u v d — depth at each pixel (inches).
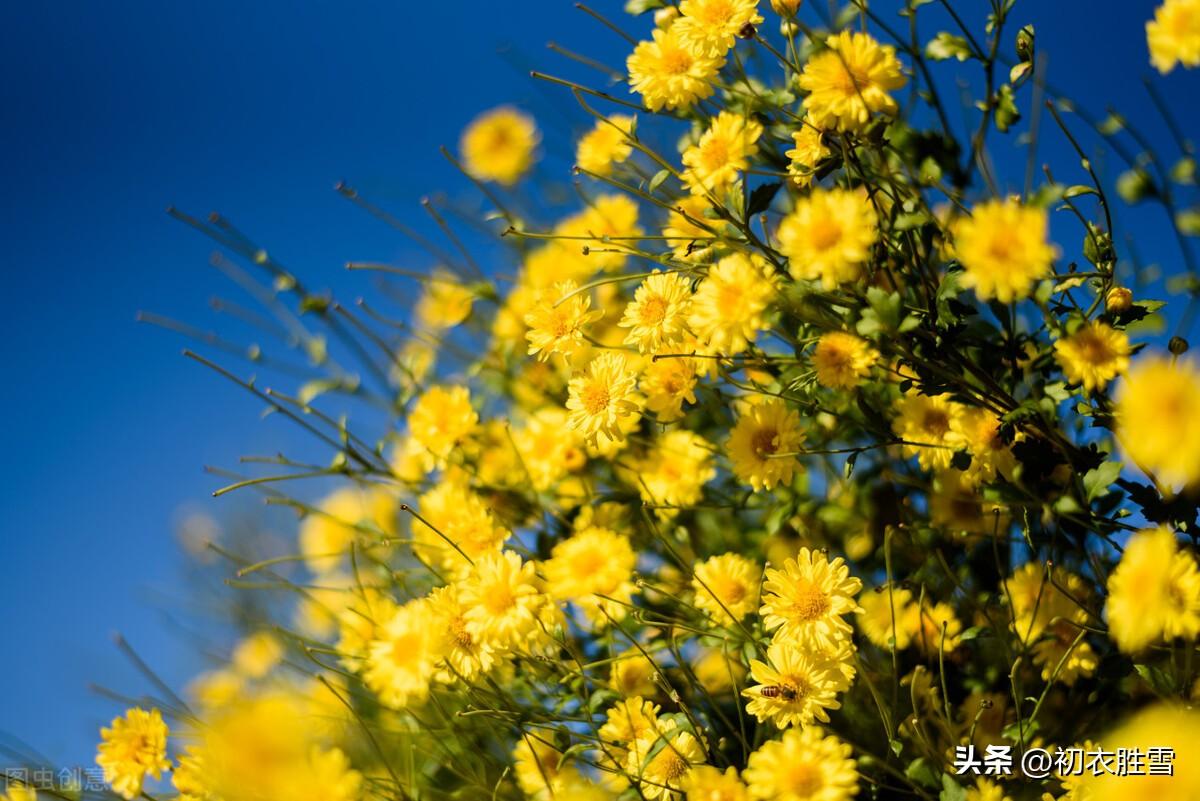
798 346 34.5
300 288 38.7
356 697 36.1
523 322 40.1
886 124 33.3
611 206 39.0
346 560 39.3
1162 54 32.4
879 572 36.6
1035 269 30.8
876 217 33.8
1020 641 34.0
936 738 34.6
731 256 34.2
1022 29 33.6
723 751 34.6
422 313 41.4
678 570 37.2
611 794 33.9
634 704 34.3
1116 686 34.5
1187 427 30.5
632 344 34.5
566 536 38.5
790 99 35.0
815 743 32.0
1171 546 31.9
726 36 34.1
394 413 39.3
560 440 38.4
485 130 40.3
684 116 36.5
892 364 34.9
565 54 37.0
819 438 37.2
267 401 37.7
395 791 34.7
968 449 34.2
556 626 34.3
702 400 38.4
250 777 32.8
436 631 34.0
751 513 38.1
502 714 34.3
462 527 36.6
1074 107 33.3
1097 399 32.8
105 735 34.0
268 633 36.8
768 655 32.8
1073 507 33.0
